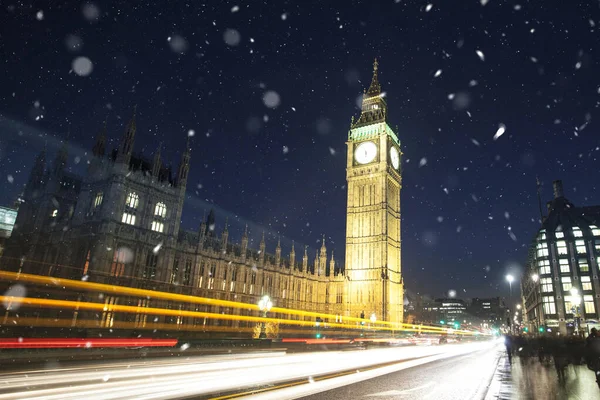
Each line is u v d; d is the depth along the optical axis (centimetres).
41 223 7438
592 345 1694
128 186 6606
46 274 6831
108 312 5750
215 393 1390
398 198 12325
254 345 4244
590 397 1324
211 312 7706
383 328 10138
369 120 12425
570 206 10031
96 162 6900
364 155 11988
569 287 9206
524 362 2848
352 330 10081
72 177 8006
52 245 7056
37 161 8244
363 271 10994
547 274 9638
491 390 1500
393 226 11719
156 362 2377
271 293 9700
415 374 2147
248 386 1574
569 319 8994
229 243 9300
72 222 6769
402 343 8638
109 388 1426
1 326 3669
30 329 3784
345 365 2622
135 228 6556
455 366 2683
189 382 1625
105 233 6081
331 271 11475
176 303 6888
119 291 5962
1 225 8469
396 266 11575
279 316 9588
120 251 6300
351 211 11712
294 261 10656
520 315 19212
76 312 5556
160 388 1455
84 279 5806
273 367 2333
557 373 2045
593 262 9138
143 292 6228
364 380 1866
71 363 2228
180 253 7331
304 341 5119
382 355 3856
